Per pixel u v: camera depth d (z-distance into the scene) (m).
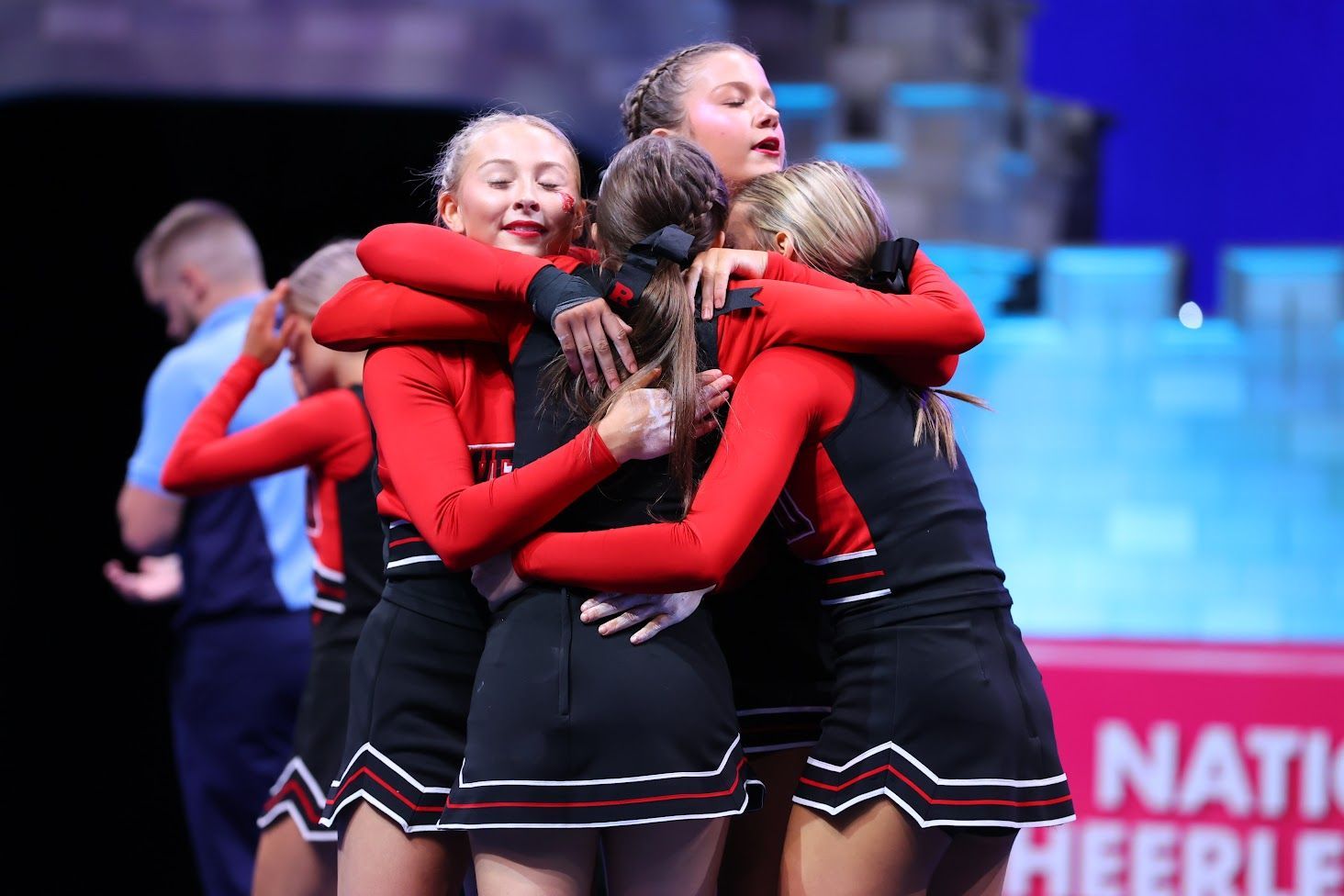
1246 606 10.59
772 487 4.38
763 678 5.18
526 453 4.55
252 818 8.12
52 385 13.09
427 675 4.79
